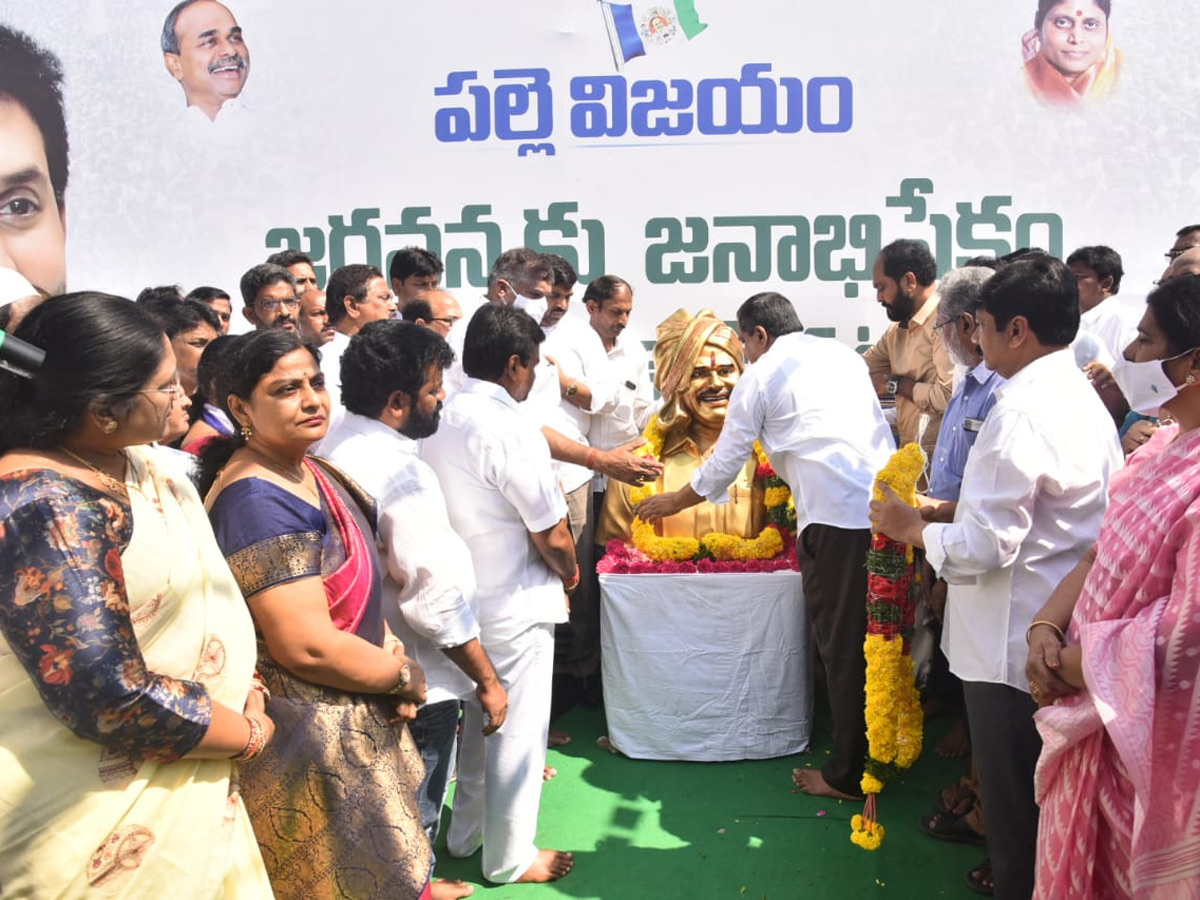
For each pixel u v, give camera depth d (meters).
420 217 5.37
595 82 5.24
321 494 1.98
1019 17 5.09
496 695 2.44
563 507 2.78
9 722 1.42
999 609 2.33
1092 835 1.93
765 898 2.78
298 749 1.85
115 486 1.51
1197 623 1.70
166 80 5.42
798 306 5.28
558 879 2.88
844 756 3.30
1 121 5.43
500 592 2.71
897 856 2.98
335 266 5.43
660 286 5.31
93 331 1.44
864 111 5.17
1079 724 1.91
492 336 2.72
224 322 4.47
